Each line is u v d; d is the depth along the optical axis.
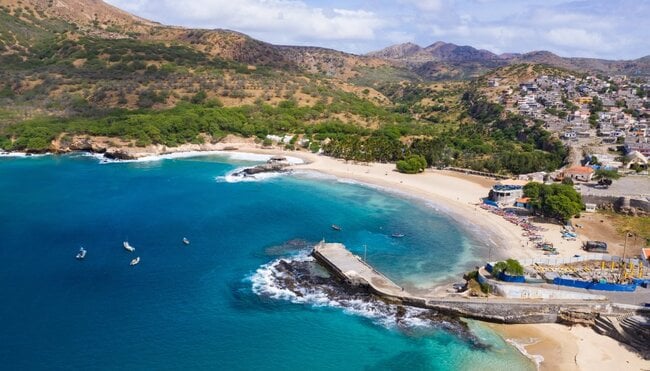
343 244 137.62
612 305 98.25
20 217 153.88
